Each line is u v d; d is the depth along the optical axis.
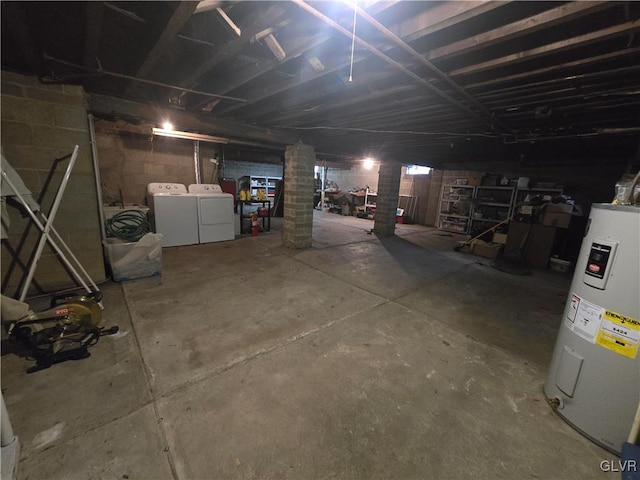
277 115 3.63
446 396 1.66
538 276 4.11
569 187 5.55
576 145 4.60
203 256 4.27
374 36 1.67
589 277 1.38
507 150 5.50
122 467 1.16
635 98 2.36
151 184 4.86
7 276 2.56
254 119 3.87
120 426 1.35
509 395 1.68
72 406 1.45
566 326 1.52
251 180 8.13
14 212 2.51
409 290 3.30
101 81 2.73
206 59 1.95
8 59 2.27
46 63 2.27
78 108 2.67
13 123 2.41
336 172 11.41
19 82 2.39
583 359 1.40
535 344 2.25
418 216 8.73
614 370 1.30
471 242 5.41
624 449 1.23
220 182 6.23
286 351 2.01
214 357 1.90
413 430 1.42
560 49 1.58
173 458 1.21
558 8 1.28
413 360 1.98
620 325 1.27
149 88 2.81
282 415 1.46
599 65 1.87
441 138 4.62
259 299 2.85
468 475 1.21
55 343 1.82
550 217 4.56
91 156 2.83
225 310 2.58
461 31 1.62
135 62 2.43
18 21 1.53
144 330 2.18
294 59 2.14
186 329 2.23
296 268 3.89
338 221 8.57
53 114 2.57
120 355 1.87
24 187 2.25
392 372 1.84
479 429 1.44
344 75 2.30
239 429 1.37
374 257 4.69
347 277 3.64
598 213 1.38
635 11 1.29
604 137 3.76
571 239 4.98
